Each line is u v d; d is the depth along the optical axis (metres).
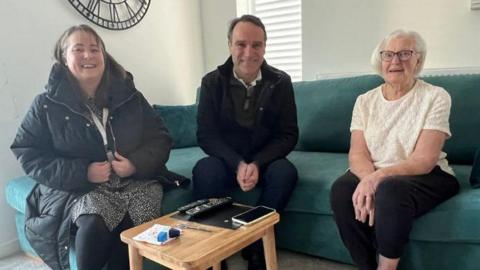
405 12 2.21
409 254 1.39
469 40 2.07
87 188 1.42
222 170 1.58
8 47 1.86
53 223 1.35
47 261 1.39
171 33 2.83
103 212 1.30
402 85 1.47
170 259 0.95
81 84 1.52
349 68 2.45
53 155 1.45
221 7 2.97
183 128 2.50
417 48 1.45
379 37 2.31
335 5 2.42
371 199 1.27
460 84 1.76
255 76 1.76
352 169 1.48
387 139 1.48
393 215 1.20
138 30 2.56
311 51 2.56
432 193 1.30
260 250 1.48
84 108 1.49
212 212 1.25
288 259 1.70
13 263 1.81
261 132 1.74
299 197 1.61
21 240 1.87
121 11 2.42
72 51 1.45
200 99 1.80
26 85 1.94
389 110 1.48
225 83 1.75
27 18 1.92
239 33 1.65
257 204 1.58
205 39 3.12
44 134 1.45
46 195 1.43
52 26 2.04
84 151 1.47
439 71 2.14
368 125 1.54
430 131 1.37
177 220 1.20
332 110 2.07
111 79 1.56
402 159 1.44
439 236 1.30
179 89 2.93
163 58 2.77
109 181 1.47
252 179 1.52
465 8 2.04
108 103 1.55
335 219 1.39
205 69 3.15
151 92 2.69
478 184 1.37
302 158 1.96
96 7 2.26
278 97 1.74
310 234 1.65
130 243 1.07
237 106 1.78
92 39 1.50
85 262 1.23
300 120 2.18
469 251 1.29
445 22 2.11
